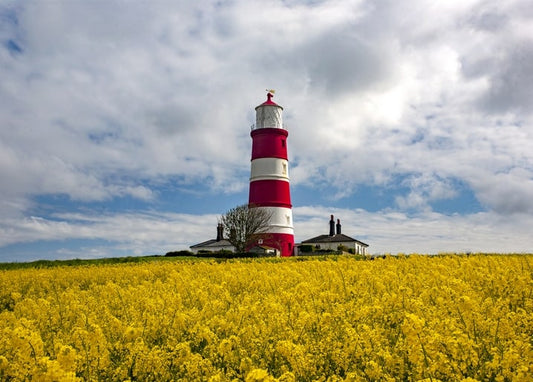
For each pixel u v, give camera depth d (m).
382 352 7.20
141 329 8.12
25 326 8.51
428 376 6.48
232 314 9.66
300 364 6.83
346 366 7.15
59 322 10.66
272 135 56.12
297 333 8.67
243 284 16.58
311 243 75.00
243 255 46.94
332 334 8.18
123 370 7.20
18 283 20.44
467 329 8.25
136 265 28.64
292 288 14.64
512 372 6.21
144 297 12.60
